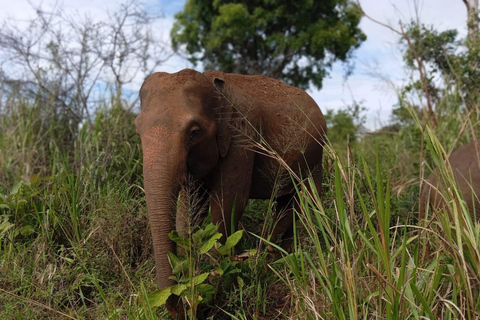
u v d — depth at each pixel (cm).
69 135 658
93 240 352
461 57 698
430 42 722
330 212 373
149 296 247
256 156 350
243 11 1591
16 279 314
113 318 267
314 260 322
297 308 257
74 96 675
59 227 371
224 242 319
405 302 218
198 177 309
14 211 378
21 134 596
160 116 278
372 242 278
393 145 661
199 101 294
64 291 309
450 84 668
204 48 1744
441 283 249
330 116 1223
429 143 256
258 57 1748
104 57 675
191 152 293
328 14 1702
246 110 331
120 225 355
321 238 375
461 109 642
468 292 220
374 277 254
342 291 239
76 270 329
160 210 255
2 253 347
